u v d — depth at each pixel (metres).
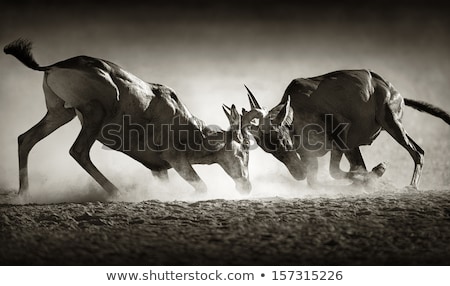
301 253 33.12
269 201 45.25
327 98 50.84
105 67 46.81
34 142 47.38
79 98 46.09
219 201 45.09
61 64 46.44
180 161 48.47
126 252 33.53
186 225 38.47
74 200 48.78
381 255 33.03
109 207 43.44
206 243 34.78
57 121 47.47
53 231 37.78
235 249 33.72
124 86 47.03
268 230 37.03
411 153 53.06
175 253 33.22
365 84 51.81
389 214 40.75
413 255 33.12
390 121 52.44
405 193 48.94
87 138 46.16
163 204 44.31
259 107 48.53
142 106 47.62
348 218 39.81
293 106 50.41
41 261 32.59
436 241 35.31
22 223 39.62
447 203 43.94
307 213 40.97
